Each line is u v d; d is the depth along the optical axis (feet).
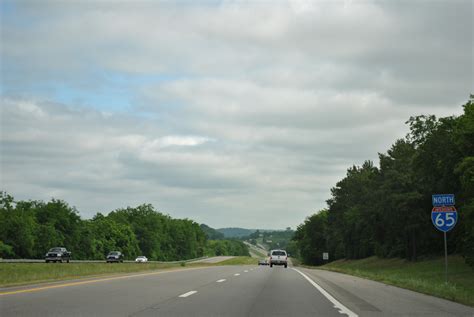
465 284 130.52
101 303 47.67
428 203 250.37
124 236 513.86
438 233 244.83
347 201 422.00
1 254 339.77
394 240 295.89
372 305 52.13
